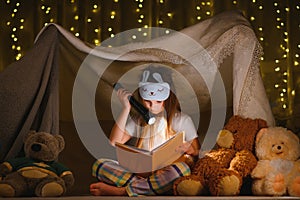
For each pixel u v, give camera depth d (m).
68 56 3.24
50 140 2.97
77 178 3.44
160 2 4.17
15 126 3.12
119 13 4.16
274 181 2.79
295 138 2.93
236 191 2.79
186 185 2.77
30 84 3.13
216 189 2.75
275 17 4.18
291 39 4.16
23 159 2.95
